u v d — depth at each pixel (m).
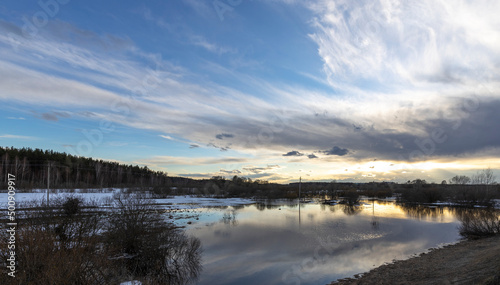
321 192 102.44
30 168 81.19
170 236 16.47
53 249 8.59
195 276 14.37
